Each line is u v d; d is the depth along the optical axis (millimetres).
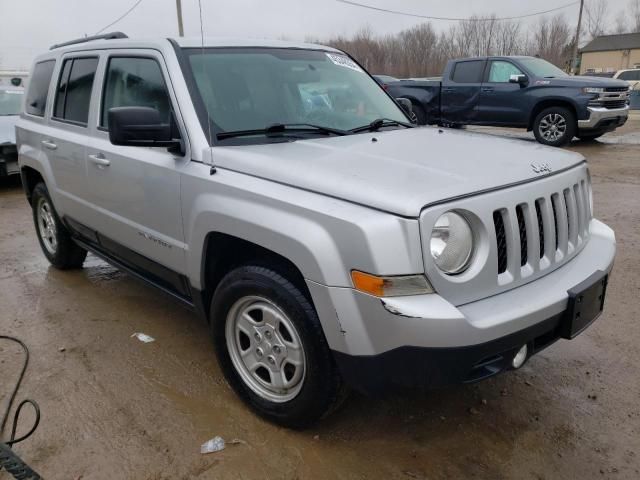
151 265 3438
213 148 2879
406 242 2113
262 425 2826
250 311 2789
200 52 3279
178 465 2553
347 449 2658
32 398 3062
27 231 6449
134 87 3447
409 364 2186
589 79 11305
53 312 4156
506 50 46625
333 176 2402
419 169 2482
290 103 3355
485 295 2309
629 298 4258
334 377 2486
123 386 3176
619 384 3176
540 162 2717
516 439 2730
